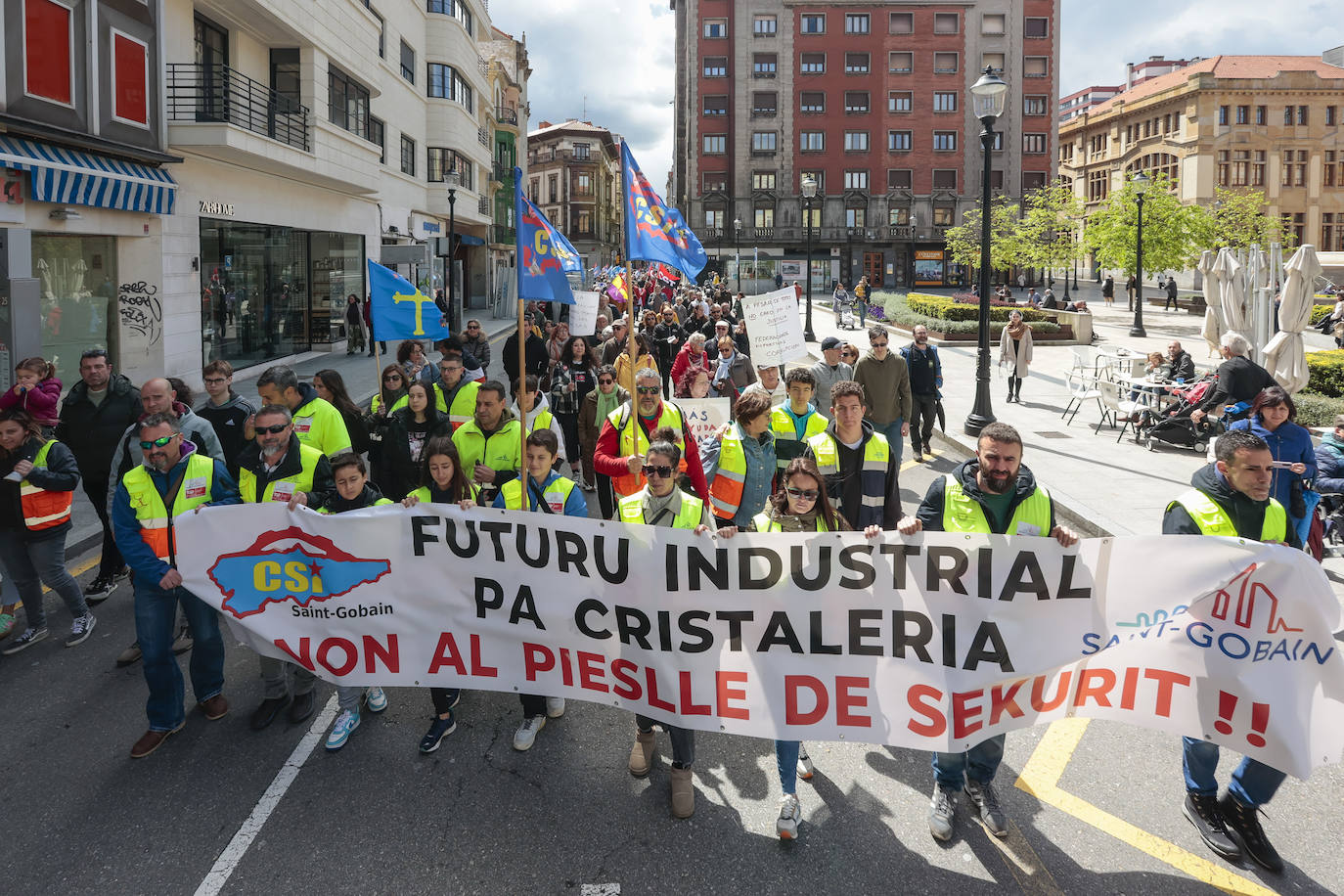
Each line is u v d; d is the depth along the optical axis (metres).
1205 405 8.41
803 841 4.07
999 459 4.00
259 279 21.23
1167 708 4.00
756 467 5.60
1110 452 12.09
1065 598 4.06
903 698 4.16
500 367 23.55
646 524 4.50
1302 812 4.28
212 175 18.47
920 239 70.75
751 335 9.48
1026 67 70.50
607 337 14.45
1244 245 44.84
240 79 19.72
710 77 72.12
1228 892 3.71
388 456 6.93
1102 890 3.72
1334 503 7.73
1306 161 66.50
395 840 4.05
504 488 5.08
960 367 22.16
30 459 5.79
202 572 4.73
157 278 16.55
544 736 5.06
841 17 70.38
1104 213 45.78
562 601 4.57
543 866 3.88
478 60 40.06
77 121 14.09
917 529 4.12
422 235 34.81
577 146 99.75
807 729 4.21
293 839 4.06
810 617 4.25
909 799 4.43
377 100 28.48
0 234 10.05
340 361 23.25
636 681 4.46
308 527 4.72
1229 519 4.09
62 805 4.33
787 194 71.12
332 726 5.01
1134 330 30.00
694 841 4.06
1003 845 4.03
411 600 4.73
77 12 14.03
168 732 4.90
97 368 6.84
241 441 6.83
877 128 70.75
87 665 5.90
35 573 6.11
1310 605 3.80
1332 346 23.17
